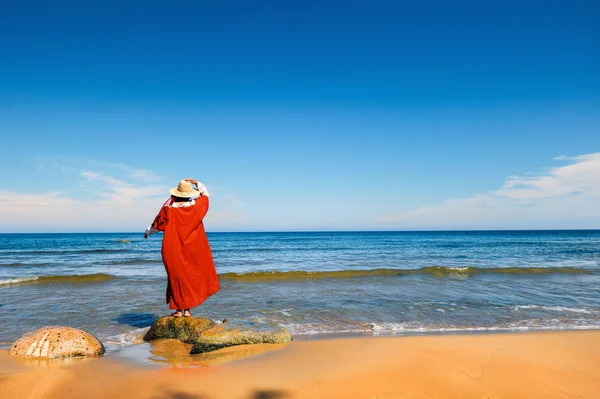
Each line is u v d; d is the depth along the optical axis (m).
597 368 5.09
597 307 9.71
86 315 8.69
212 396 3.97
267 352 5.68
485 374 4.76
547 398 4.07
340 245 47.38
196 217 6.31
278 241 61.78
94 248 38.62
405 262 22.89
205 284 6.55
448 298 10.79
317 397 3.98
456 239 71.12
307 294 11.44
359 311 9.15
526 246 44.31
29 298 10.77
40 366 4.87
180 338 6.20
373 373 4.72
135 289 12.38
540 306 9.77
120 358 5.34
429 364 5.11
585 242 55.31
